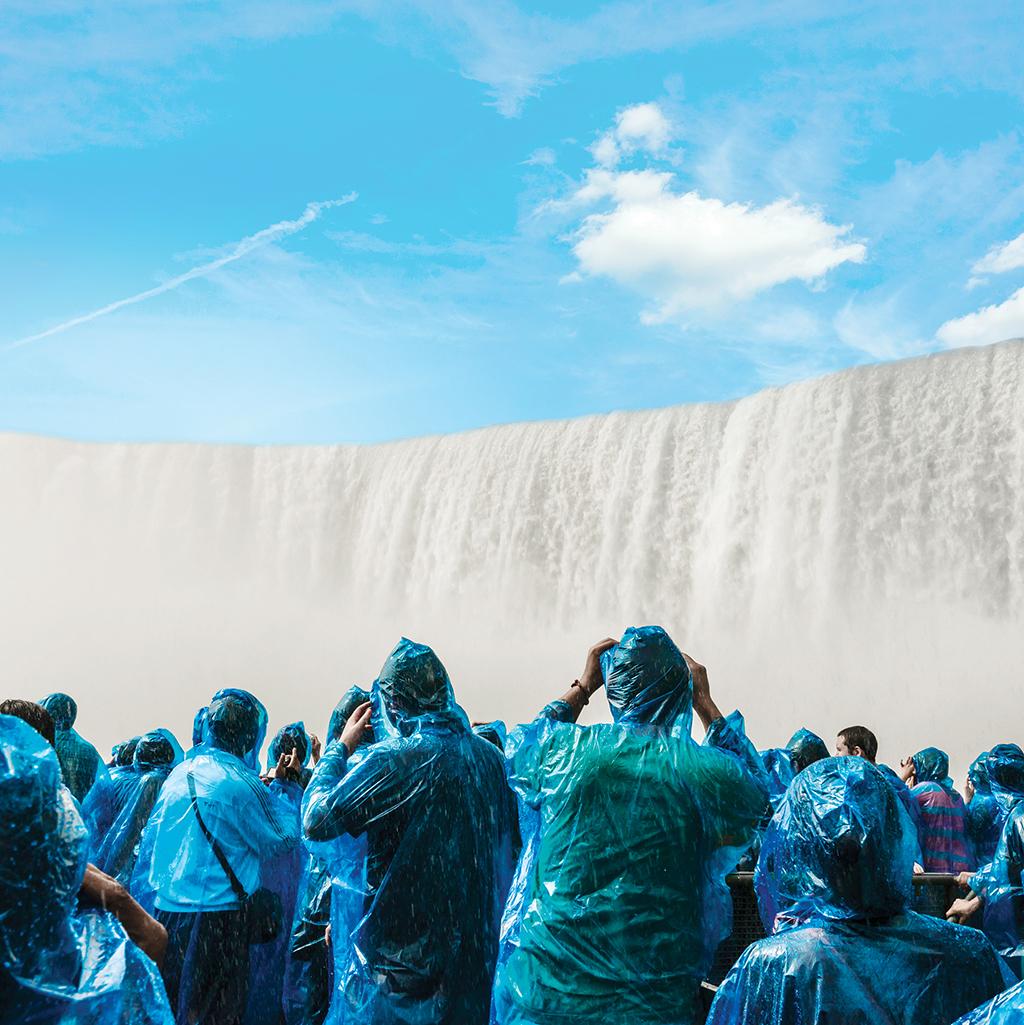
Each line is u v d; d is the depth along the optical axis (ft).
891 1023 7.79
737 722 11.78
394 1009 10.73
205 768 13.82
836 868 8.05
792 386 93.81
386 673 11.84
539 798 10.56
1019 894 12.36
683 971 10.07
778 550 92.27
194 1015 13.17
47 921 6.35
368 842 11.18
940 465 84.94
